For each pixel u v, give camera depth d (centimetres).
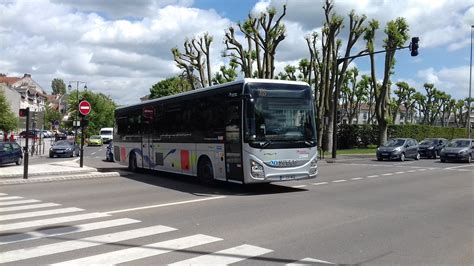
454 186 1534
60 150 3938
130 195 1288
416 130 5381
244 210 1011
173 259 613
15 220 899
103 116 8669
